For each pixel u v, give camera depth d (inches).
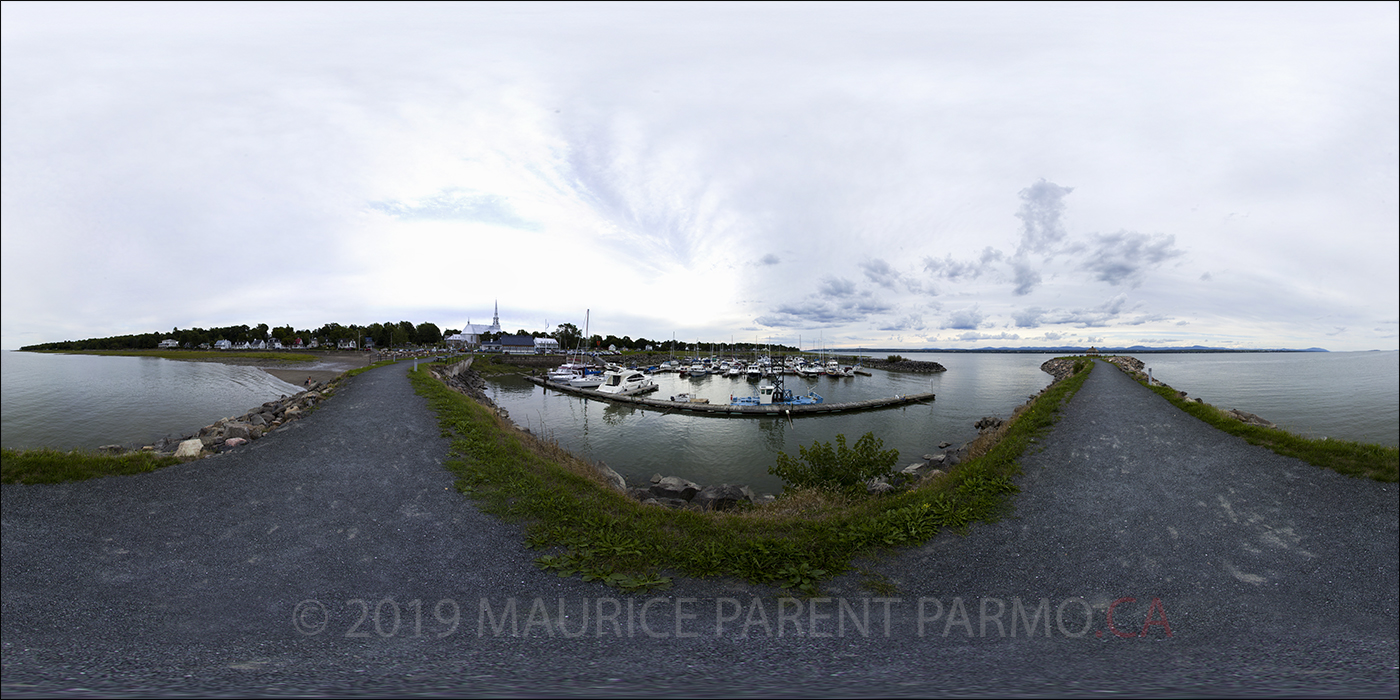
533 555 224.4
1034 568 213.6
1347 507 265.7
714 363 3400.6
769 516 270.1
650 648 156.6
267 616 174.6
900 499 289.0
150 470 325.4
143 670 142.0
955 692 134.2
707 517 259.3
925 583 201.2
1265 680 138.9
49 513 254.2
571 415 1344.7
